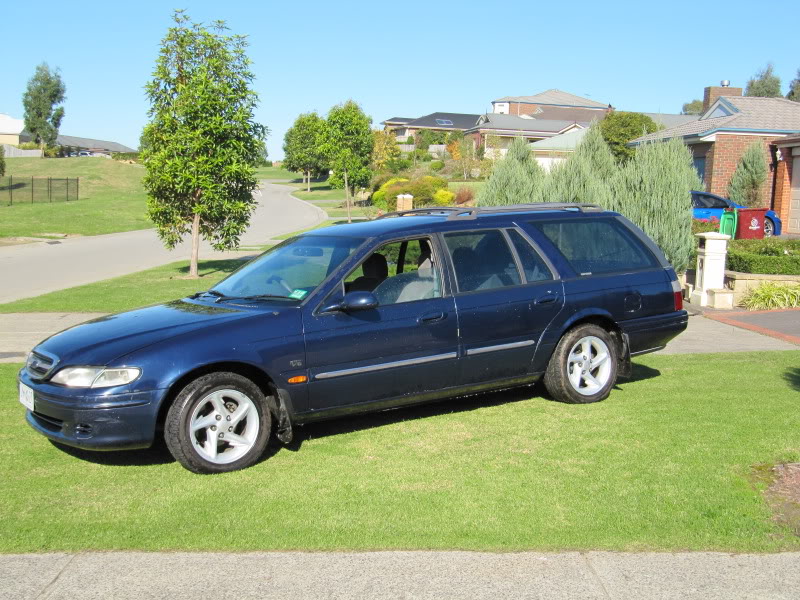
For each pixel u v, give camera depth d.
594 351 6.88
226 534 4.16
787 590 3.56
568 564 3.80
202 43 16.80
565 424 6.12
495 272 6.40
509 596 3.52
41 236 32.69
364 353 5.71
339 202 61.03
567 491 4.68
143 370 5.00
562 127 69.19
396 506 4.51
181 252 26.55
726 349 9.43
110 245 29.41
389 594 3.54
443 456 5.41
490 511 4.41
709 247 12.73
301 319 5.52
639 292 7.02
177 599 3.52
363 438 5.90
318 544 4.02
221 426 5.21
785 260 13.16
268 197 69.88
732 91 36.59
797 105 27.66
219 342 5.22
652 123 43.34
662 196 13.27
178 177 16.89
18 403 6.98
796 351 9.15
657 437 5.68
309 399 5.55
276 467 5.28
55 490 4.88
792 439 5.52
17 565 3.84
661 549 3.94
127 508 4.56
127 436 4.99
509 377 6.46
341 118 42.88
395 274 6.31
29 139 104.06
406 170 65.81
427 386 6.06
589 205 7.28
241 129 17.36
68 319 12.08
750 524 4.18
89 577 3.72
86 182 68.44
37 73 90.12
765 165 23.39
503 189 15.83
